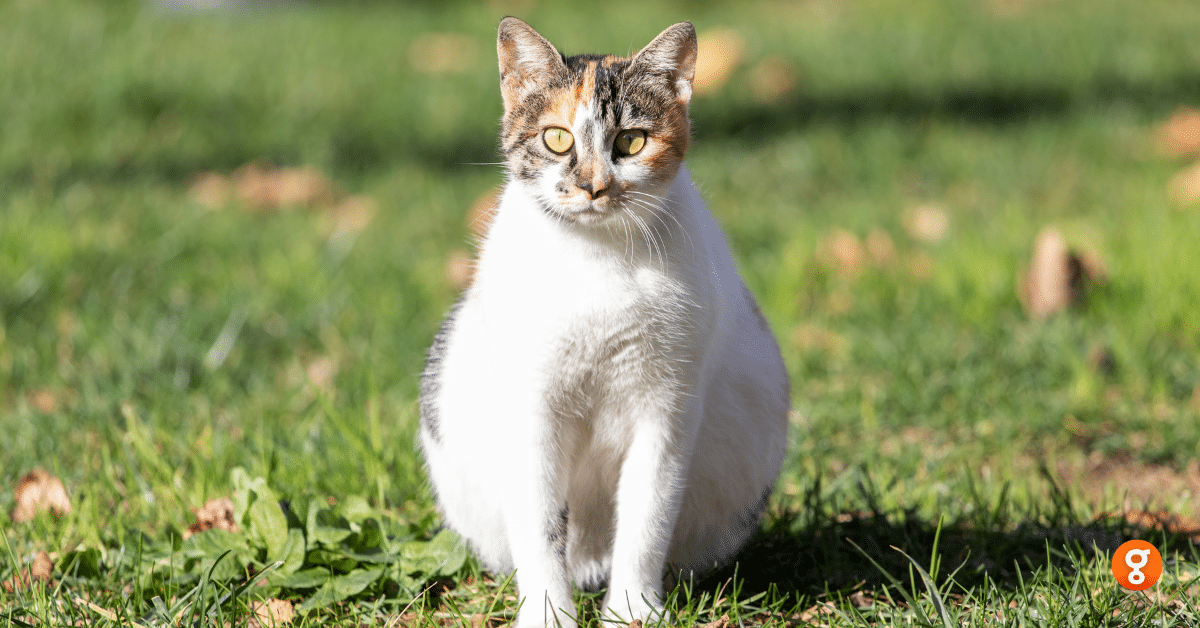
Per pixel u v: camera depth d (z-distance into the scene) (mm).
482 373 4578
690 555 5066
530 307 4227
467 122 14695
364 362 7621
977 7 20516
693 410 4438
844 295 8867
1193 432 6371
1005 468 6133
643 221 4285
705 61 16000
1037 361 7520
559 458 4484
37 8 17594
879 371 7648
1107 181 11773
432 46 17766
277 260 9586
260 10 19672
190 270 9547
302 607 4469
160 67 15125
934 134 13633
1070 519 5254
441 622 4523
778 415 5055
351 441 5863
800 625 4430
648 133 4340
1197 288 8008
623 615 4422
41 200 10883
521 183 4477
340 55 16812
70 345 8039
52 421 6676
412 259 10031
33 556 4984
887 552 5059
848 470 5867
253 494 4863
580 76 4352
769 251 9984
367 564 4758
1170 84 15109
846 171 12680
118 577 4703
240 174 12594
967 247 9250
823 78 16047
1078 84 15469
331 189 12234
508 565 4996
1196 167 10977
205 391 7348
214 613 4363
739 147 13688
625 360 4285
